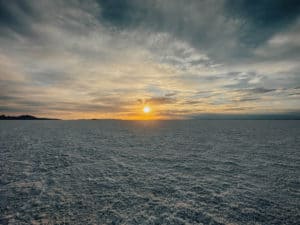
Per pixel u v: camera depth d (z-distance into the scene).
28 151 12.66
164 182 6.98
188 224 4.30
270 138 20.23
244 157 11.16
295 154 11.96
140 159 10.65
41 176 7.52
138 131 31.84
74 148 14.00
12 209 4.88
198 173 8.10
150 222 4.36
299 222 4.44
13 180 7.02
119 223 4.32
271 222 4.43
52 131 29.83
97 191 6.10
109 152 12.60
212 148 14.20
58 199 5.48
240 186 6.62
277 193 6.04
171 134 25.92
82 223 4.30
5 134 23.80
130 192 6.05
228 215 4.71
